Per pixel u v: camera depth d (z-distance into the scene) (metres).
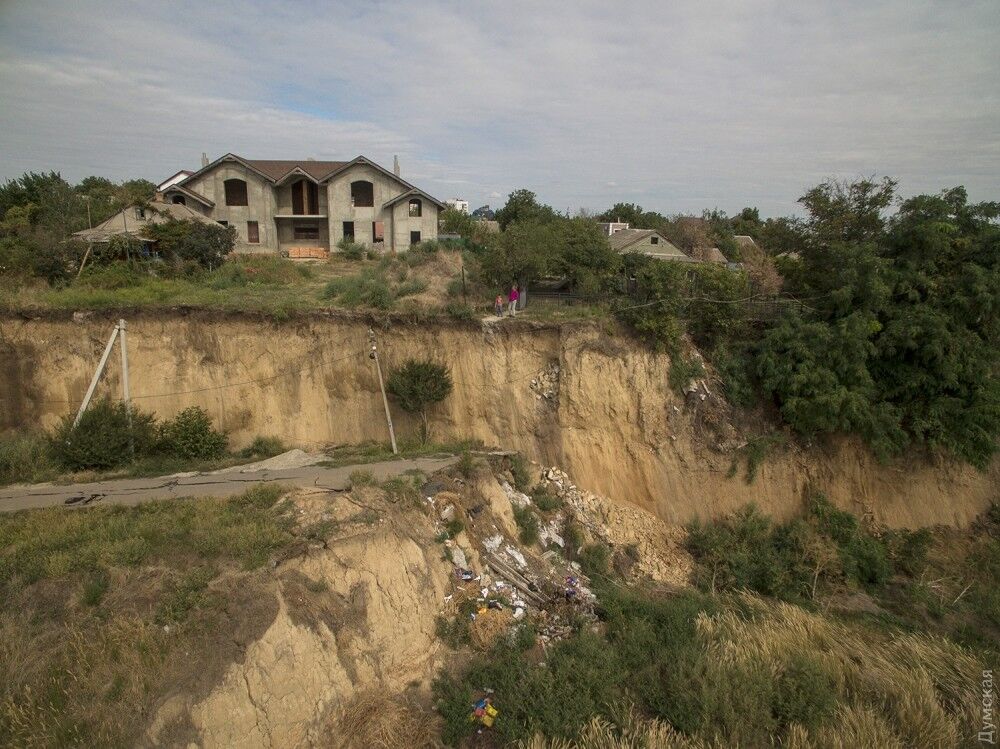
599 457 22.67
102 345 22.89
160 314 23.16
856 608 19.33
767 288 26.36
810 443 22.75
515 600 16.36
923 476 22.81
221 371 23.33
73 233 34.97
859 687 14.83
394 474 18.44
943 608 19.48
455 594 15.76
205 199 38.09
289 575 13.34
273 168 41.91
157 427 21.56
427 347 23.73
